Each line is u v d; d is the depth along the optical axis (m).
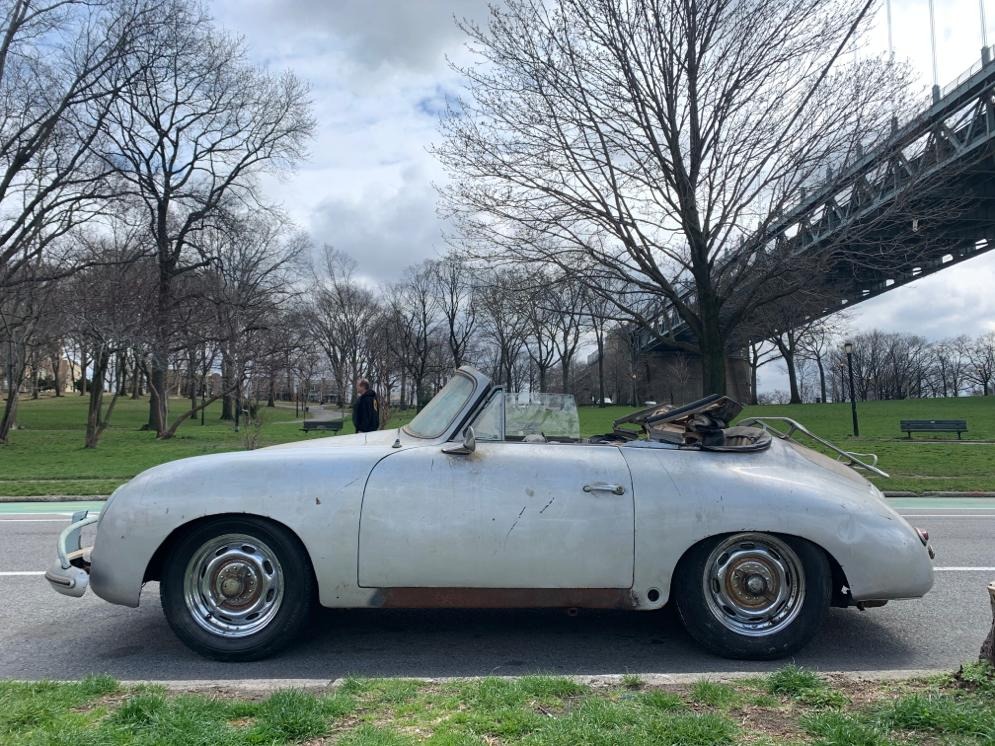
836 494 4.46
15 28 26.64
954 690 3.47
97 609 5.68
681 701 3.38
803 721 3.13
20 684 3.60
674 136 14.33
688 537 4.32
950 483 15.26
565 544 4.30
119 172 30.36
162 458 21.22
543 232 15.14
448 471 4.42
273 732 3.02
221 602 4.38
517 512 4.31
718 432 4.81
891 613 5.54
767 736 3.02
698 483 4.42
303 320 53.84
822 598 4.34
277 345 34.31
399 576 4.29
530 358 73.88
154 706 3.26
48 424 45.25
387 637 4.90
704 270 15.20
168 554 4.41
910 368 105.12
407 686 3.58
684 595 4.38
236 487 4.34
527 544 4.29
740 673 3.98
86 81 29.00
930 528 9.65
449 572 4.29
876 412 44.91
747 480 4.45
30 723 3.13
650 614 5.41
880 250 15.11
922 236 16.58
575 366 82.56
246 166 37.97
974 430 32.12
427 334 65.06
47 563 7.36
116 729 3.04
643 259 15.44
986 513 11.38
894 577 4.32
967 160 19.88
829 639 4.91
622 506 4.35
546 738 2.96
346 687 3.56
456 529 4.29
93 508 12.20
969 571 6.97
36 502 13.16
